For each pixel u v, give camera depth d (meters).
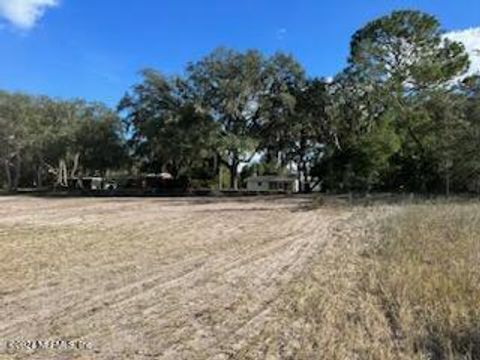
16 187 78.25
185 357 6.91
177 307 9.41
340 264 13.68
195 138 59.44
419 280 10.31
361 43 55.12
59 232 21.66
